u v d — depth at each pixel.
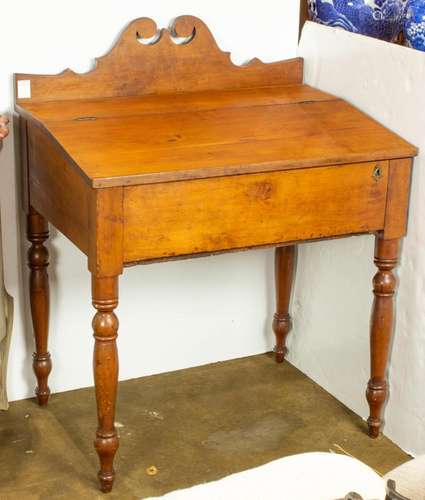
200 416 2.88
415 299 2.61
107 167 2.20
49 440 2.73
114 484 2.54
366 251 2.77
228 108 2.69
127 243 2.23
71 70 2.67
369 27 2.84
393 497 1.26
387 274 2.61
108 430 2.44
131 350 3.06
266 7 2.90
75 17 2.67
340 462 1.50
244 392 3.03
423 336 2.60
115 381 2.38
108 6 2.69
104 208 2.17
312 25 2.89
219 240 2.34
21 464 2.62
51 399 2.95
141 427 2.81
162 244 2.28
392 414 2.76
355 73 2.73
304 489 1.44
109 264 2.23
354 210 2.48
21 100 2.63
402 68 2.53
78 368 3.00
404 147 2.49
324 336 3.02
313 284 3.03
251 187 2.33
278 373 3.15
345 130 2.57
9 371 2.90
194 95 2.80
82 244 2.30
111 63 2.71
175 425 2.83
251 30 2.91
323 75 2.88
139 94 2.78
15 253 2.79
